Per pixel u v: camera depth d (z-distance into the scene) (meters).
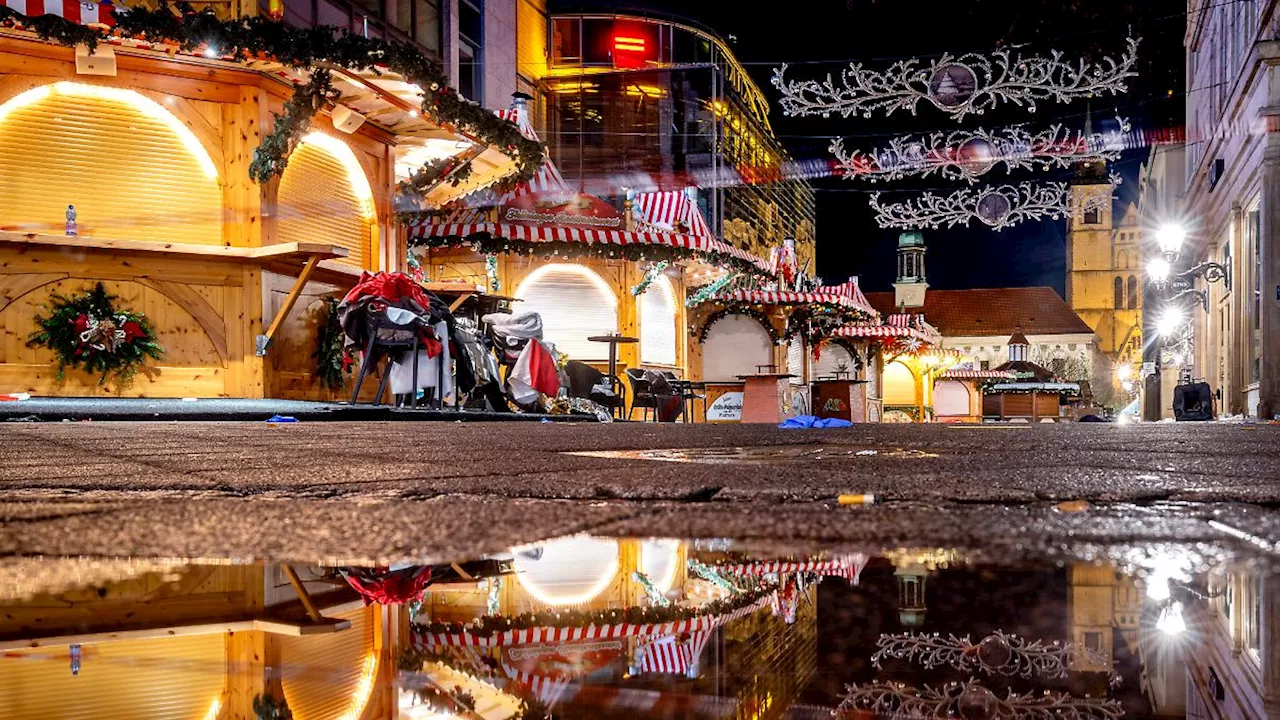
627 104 33.25
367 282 9.74
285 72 10.99
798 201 56.06
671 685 0.53
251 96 11.10
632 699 0.51
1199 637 0.57
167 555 1.06
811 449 3.62
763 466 2.43
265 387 11.08
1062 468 2.34
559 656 0.61
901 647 0.57
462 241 17.16
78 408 7.91
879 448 3.74
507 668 0.58
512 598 0.80
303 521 1.35
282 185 11.55
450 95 10.89
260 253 10.73
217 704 0.50
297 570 0.96
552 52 32.81
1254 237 22.06
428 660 0.61
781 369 25.00
